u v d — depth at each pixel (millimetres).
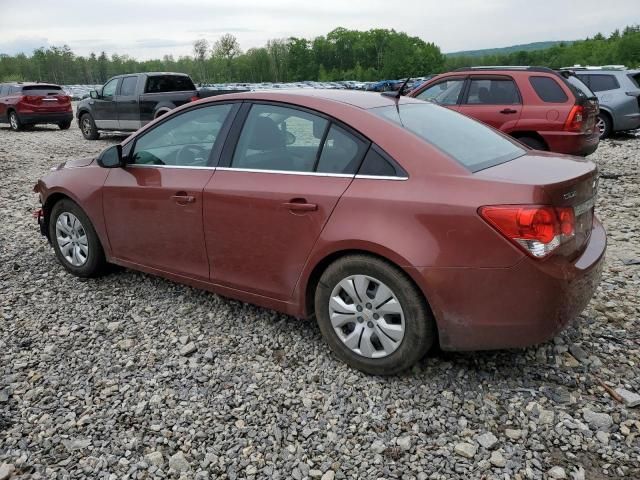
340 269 3340
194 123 4141
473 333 3035
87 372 3580
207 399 3266
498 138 3896
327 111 3535
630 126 13625
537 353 3588
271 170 3654
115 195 4477
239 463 2766
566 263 3002
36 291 4852
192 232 4023
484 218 2896
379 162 3264
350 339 3418
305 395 3273
